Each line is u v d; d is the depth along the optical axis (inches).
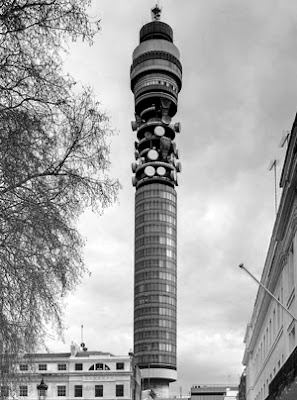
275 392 1328.7
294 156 1205.1
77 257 512.4
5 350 479.2
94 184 512.7
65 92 503.2
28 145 475.2
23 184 482.3
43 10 481.1
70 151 507.5
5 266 468.8
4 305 473.1
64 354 4894.2
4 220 467.2
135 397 5103.3
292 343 1504.7
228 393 6835.6
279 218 1467.8
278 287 1811.0
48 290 489.4
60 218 496.4
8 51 475.8
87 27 494.3
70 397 4660.4
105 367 4734.3
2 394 499.8
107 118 525.0
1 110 471.2
